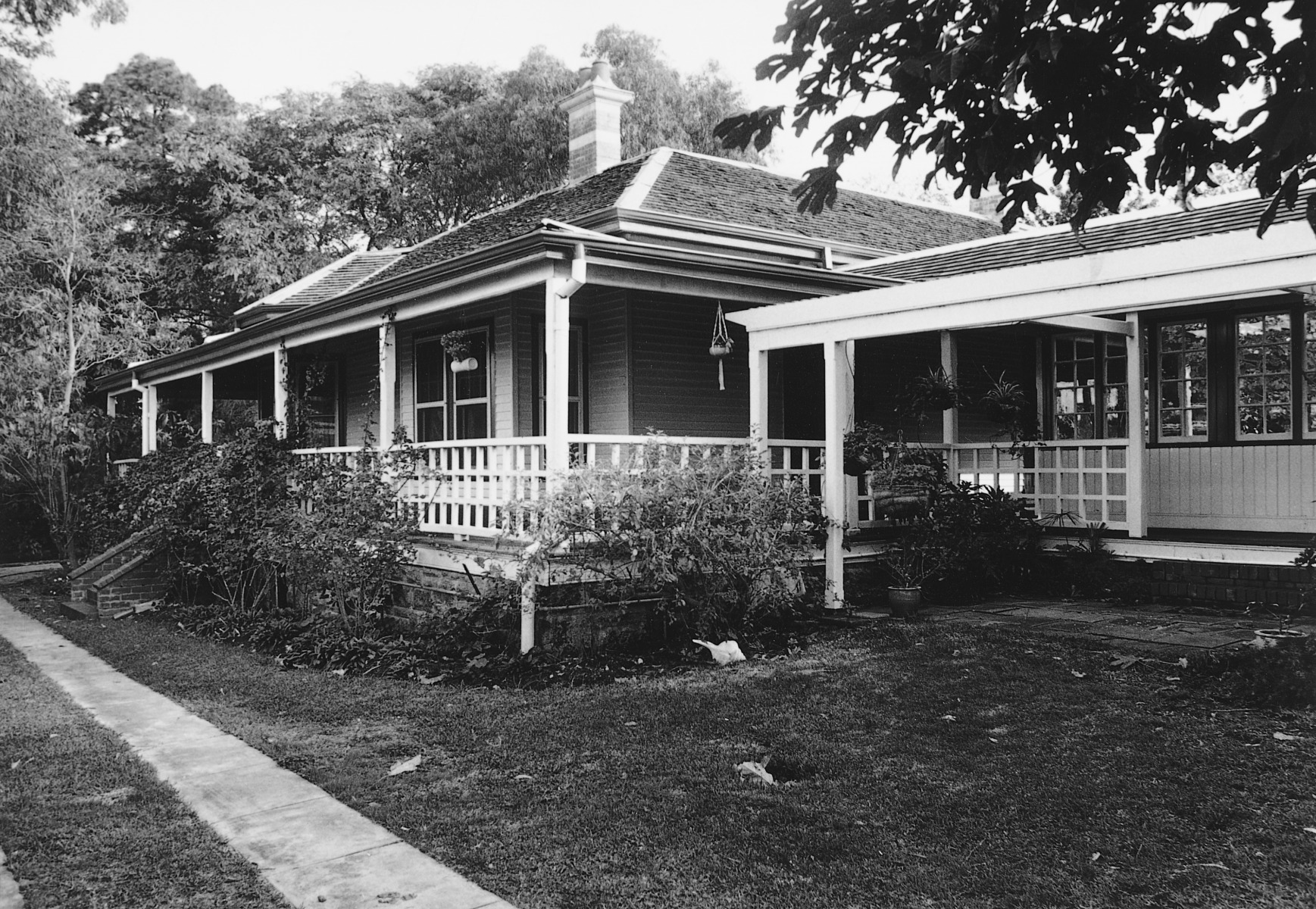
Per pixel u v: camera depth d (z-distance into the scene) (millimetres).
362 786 5285
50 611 13508
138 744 6348
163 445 17406
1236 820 4340
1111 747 5395
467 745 5980
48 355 21609
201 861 4340
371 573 9578
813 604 9781
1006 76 3934
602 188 14812
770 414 12594
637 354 11570
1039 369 13773
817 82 4668
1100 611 9648
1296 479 10867
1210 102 4090
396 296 10219
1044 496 11750
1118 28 4023
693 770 5312
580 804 4867
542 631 8297
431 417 13109
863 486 12102
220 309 30531
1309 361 10797
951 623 9172
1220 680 6613
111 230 24047
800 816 4590
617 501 8352
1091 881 3828
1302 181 4258
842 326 9750
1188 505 11742
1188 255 7430
